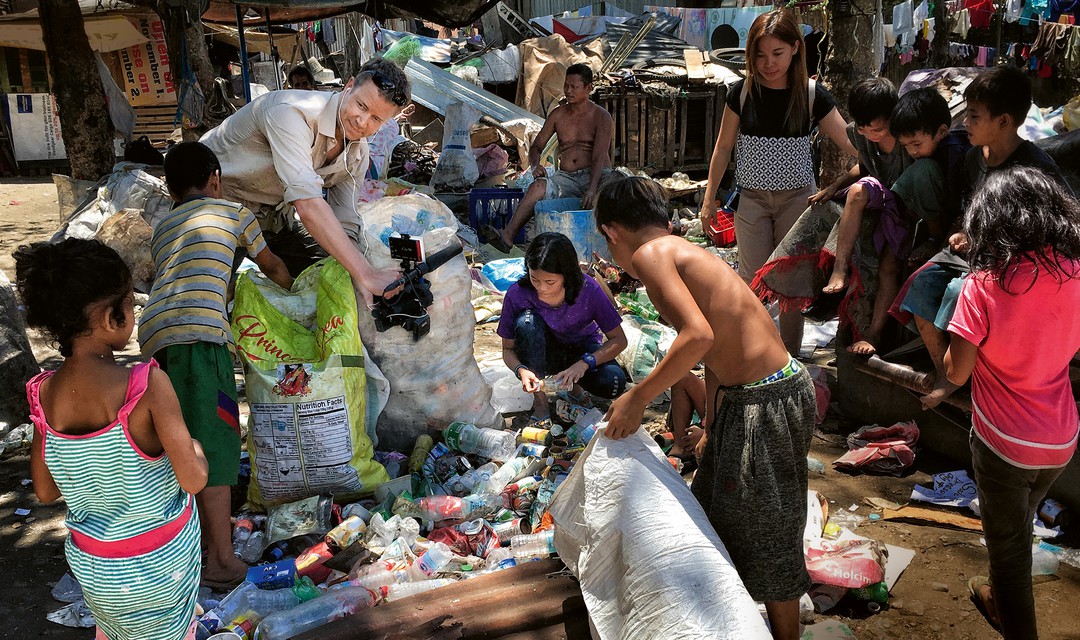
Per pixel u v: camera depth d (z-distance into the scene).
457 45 14.55
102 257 2.06
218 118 7.86
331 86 14.02
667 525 2.33
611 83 11.05
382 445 4.23
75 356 2.09
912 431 4.12
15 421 4.63
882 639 2.87
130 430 2.11
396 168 10.40
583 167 7.90
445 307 4.07
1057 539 3.34
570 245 4.12
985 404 2.54
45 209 12.09
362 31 13.93
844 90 6.42
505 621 2.73
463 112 9.48
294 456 3.53
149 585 2.20
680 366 2.30
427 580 3.11
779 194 5.00
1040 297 2.33
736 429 2.46
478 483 3.74
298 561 3.15
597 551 2.49
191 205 3.39
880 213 4.17
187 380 3.16
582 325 4.34
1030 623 2.67
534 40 12.84
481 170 10.52
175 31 7.81
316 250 4.35
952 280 3.23
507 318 4.39
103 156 8.71
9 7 16.56
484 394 4.36
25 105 16.83
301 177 3.68
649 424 4.54
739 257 5.34
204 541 3.20
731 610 2.10
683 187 9.91
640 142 11.28
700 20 14.47
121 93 14.09
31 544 3.47
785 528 2.47
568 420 4.35
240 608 2.90
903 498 3.76
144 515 2.17
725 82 11.40
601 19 14.92
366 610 2.83
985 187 2.46
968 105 3.25
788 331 4.93
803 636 2.84
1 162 16.94
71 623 2.94
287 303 3.74
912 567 3.26
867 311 4.32
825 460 4.16
